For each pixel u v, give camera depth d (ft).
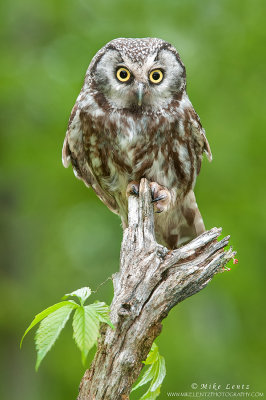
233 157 42.42
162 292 17.31
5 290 47.29
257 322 45.57
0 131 43.80
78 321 14.66
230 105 44.83
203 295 46.91
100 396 16.62
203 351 44.39
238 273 41.96
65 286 48.60
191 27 46.85
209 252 17.97
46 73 43.96
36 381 47.14
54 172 41.98
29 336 46.62
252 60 44.75
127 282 17.44
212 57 45.73
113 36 45.19
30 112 44.04
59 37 47.44
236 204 41.88
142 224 19.67
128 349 16.80
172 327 45.88
